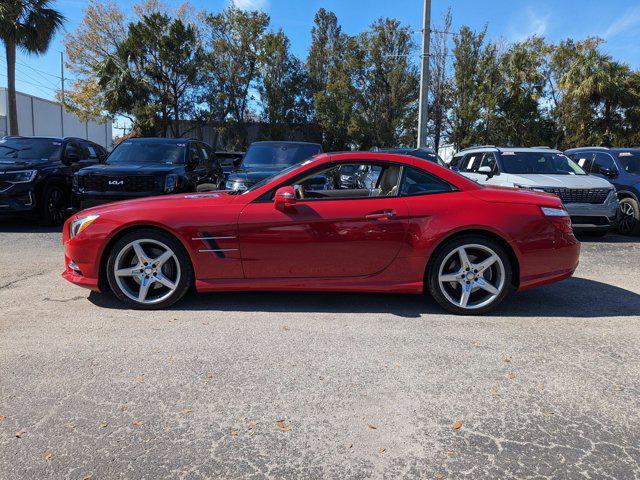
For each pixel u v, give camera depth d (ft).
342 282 14.70
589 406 9.50
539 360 11.57
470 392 9.99
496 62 104.68
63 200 33.47
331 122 118.93
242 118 127.34
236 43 123.34
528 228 14.56
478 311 14.79
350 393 9.87
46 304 15.40
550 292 17.79
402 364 11.23
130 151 31.76
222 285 14.65
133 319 14.07
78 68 121.19
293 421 8.86
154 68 111.86
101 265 14.88
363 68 115.85
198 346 12.12
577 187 28.40
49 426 8.59
